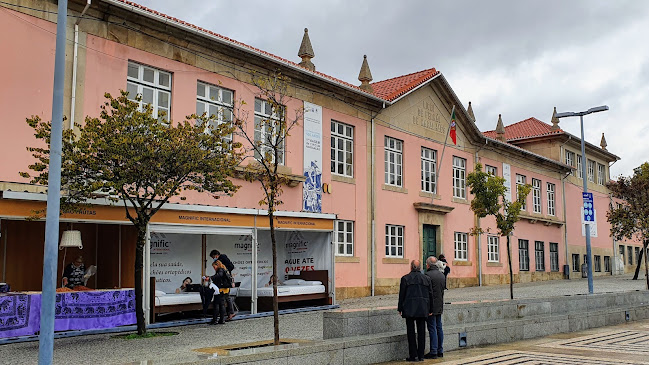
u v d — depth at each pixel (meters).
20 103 13.79
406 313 10.66
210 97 18.14
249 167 12.80
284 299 16.88
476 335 12.74
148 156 11.53
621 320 18.11
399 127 25.80
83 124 14.77
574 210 41.41
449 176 28.98
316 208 21.05
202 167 12.29
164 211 14.08
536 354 11.48
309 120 21.17
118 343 11.38
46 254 7.53
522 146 41.09
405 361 10.74
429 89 28.03
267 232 19.44
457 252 29.09
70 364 9.12
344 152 22.91
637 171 35.34
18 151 13.63
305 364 9.20
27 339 11.65
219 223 15.16
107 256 14.91
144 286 13.66
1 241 13.73
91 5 14.94
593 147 44.12
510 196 33.88
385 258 24.09
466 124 30.25
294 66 20.08
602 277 42.19
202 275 17.56
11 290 13.77
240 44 18.45
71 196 11.72
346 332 10.69
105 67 15.40
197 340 11.74
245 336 12.30
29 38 14.09
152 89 16.59
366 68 24.45
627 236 35.41
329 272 18.58
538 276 35.84
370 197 23.70
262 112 19.72
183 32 17.08
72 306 12.25
